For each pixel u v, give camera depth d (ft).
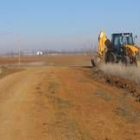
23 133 51.08
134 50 152.66
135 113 64.80
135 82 104.63
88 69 171.83
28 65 252.83
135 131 52.24
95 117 61.16
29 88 98.94
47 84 108.27
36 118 60.54
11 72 173.47
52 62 298.15
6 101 77.56
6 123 57.16
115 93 89.04
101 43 171.42
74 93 88.79
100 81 118.83
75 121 58.13
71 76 136.87
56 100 78.13
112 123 57.00
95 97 82.53
